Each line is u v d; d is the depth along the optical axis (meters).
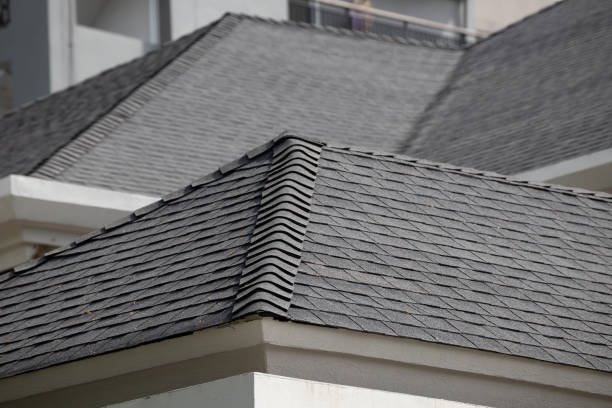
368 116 38.16
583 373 20.64
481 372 20.17
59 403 21.25
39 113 39.66
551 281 22.14
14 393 21.47
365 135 37.00
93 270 22.77
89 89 39.66
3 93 52.19
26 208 30.64
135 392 20.55
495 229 23.03
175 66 38.12
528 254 22.62
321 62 40.62
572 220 24.09
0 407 21.70
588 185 29.83
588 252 23.28
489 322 20.64
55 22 51.31
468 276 21.50
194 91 37.12
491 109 36.78
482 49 42.38
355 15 55.91
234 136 35.44
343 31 42.53
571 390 20.64
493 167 32.31
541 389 20.55
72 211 30.98
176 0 52.66
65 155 32.94
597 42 37.84
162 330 19.86
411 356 19.81
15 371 21.09
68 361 20.61
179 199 23.64
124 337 20.30
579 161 29.81
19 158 35.31
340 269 20.56
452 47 43.22
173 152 34.03
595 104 33.53
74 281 22.70
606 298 22.17
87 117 36.19
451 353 20.00
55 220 30.92
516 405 20.41
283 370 19.31
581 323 21.34
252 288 19.58
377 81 40.34
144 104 35.97
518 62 39.53
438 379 20.06
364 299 20.09
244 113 36.66
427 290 20.83
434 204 23.06
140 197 31.53
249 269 20.17
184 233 22.36
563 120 33.41
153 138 34.50
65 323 21.62
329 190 22.34
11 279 23.78
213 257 21.11
